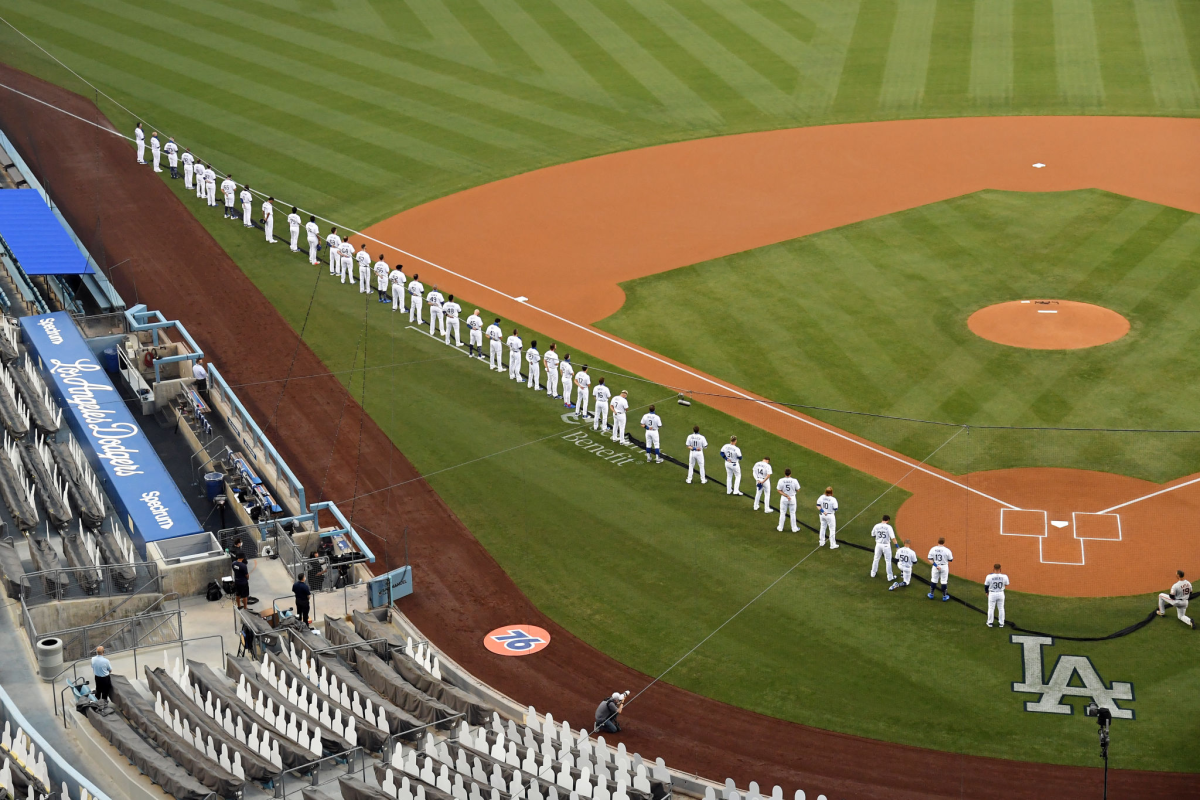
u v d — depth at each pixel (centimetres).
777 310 5059
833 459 4128
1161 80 7331
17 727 2845
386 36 8031
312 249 5509
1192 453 4069
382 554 3741
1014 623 3378
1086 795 2814
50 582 3334
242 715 2856
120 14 8244
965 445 4169
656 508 3931
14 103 6919
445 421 4416
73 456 3956
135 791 2722
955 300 5097
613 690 3195
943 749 2969
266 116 6906
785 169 6381
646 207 5997
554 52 7812
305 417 4438
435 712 2938
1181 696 3102
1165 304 5006
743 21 8288
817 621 3422
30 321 4628
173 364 4591
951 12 8362
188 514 3691
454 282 5338
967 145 6619
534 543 3775
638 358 4747
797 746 2992
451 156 6519
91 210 5906
